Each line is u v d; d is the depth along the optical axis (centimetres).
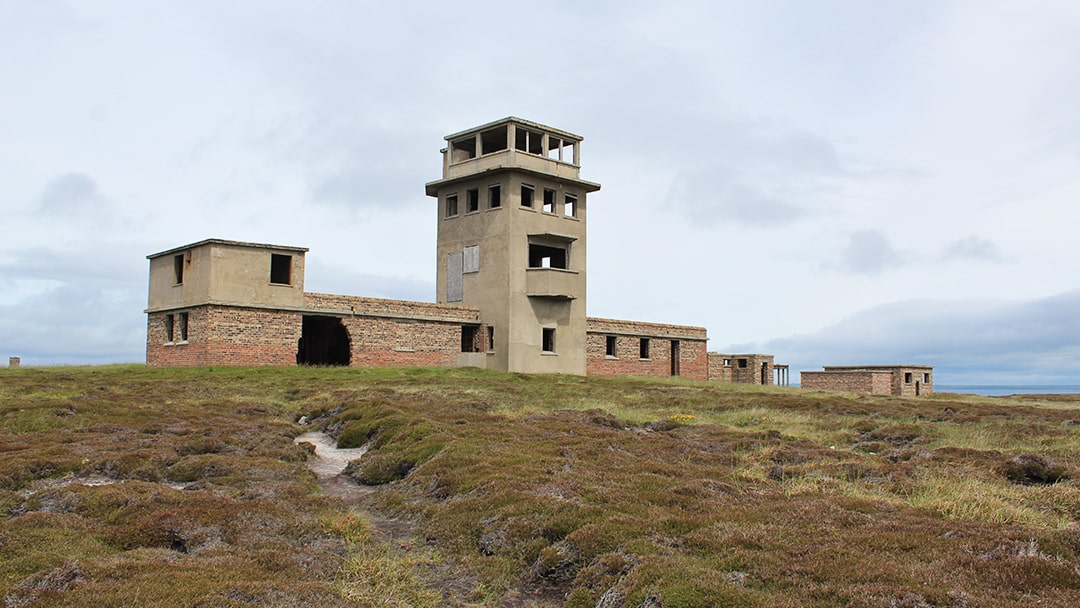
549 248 5916
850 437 2556
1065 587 905
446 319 5078
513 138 5225
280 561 1152
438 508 1480
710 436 2394
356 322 4647
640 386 4394
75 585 984
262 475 1736
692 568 1011
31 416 2288
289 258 4619
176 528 1289
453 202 5744
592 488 1485
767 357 7450
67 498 1438
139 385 3250
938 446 2300
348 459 2173
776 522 1237
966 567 970
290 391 3406
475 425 2389
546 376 4675
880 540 1106
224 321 4159
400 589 1115
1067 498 1462
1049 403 4925
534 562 1202
